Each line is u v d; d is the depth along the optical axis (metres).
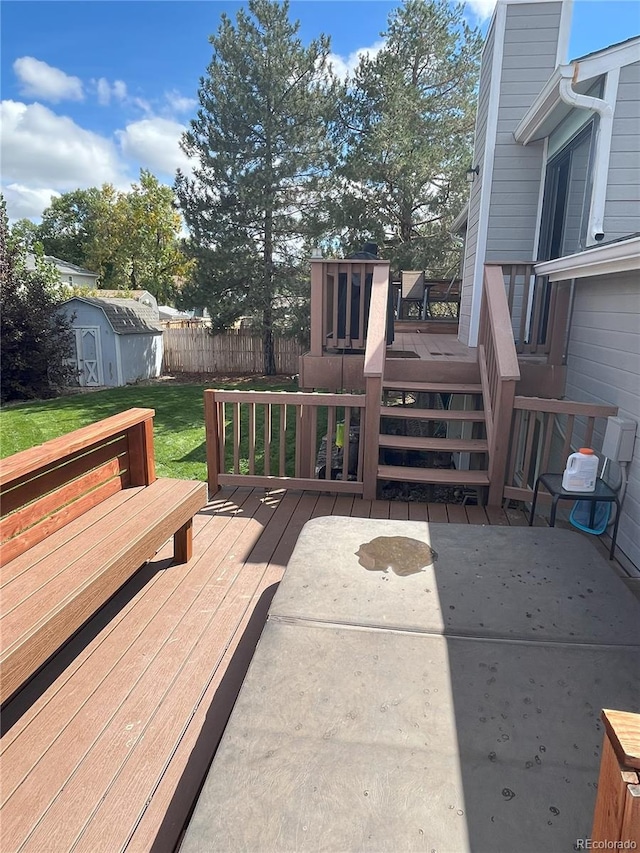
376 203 13.83
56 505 2.39
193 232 13.59
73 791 1.60
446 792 1.27
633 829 0.76
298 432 4.15
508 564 2.35
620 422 3.21
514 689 1.62
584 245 4.52
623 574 2.96
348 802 1.25
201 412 9.68
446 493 4.95
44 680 2.08
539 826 1.19
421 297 10.67
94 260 32.06
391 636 1.86
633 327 3.33
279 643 1.82
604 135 3.97
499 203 6.02
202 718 1.89
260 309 14.09
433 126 13.39
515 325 6.21
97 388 13.16
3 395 11.27
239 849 1.14
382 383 4.29
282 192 13.31
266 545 3.26
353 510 3.83
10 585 1.94
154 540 2.48
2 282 11.29
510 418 3.72
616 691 1.62
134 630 2.40
